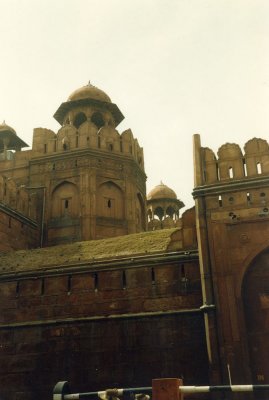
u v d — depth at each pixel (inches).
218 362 541.6
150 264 637.3
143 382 574.2
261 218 598.5
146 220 1119.0
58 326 635.5
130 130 1079.6
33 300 662.5
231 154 653.3
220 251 597.3
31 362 624.1
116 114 1165.1
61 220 967.6
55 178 1003.9
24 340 639.8
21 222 906.7
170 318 599.2
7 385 619.5
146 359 585.6
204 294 581.3
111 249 697.0
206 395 543.2
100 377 591.8
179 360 573.6
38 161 1027.9
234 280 578.6
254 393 520.4
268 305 563.2
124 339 603.5
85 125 1037.8
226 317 561.3
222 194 627.8
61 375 605.6
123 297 629.0
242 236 598.9
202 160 661.9
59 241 951.0
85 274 658.2
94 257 676.7
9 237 852.0
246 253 588.7
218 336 553.6
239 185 622.8
